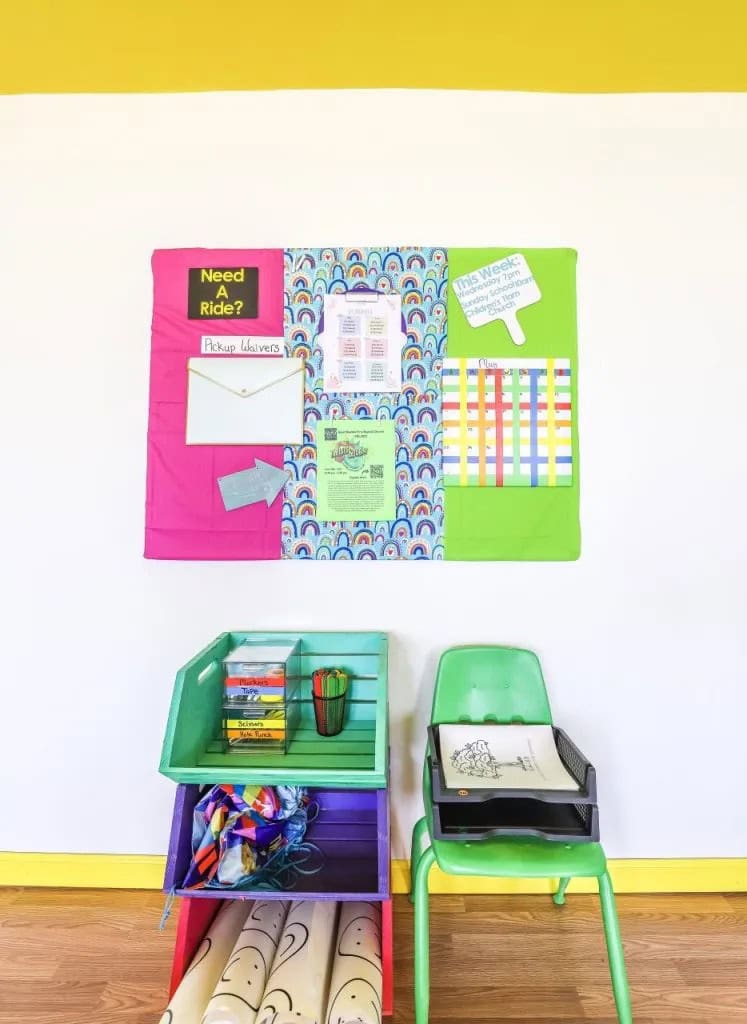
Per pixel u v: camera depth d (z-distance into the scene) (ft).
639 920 4.48
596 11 4.01
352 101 4.76
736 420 4.75
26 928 4.41
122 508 4.80
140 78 4.65
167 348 4.71
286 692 3.99
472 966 4.04
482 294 4.70
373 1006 3.19
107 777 4.83
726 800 4.79
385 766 3.43
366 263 4.71
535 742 4.07
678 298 4.75
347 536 4.69
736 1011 3.76
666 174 4.77
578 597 4.73
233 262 4.72
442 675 4.46
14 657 4.82
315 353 4.69
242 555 4.70
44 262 4.82
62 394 4.80
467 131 4.76
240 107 4.79
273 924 3.91
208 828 3.66
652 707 4.77
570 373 4.68
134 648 4.80
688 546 4.75
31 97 4.82
